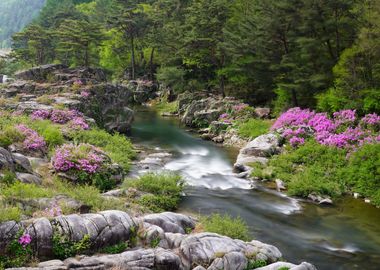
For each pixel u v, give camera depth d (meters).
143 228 11.80
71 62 68.69
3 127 21.03
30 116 25.73
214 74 51.91
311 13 30.83
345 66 28.14
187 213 16.69
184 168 23.94
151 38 59.31
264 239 14.81
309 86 32.81
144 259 10.30
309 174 21.62
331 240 14.96
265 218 16.83
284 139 26.73
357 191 20.03
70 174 17.45
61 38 54.62
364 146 22.33
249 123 33.75
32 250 9.90
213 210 17.31
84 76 36.88
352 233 15.64
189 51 47.59
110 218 11.28
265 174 22.17
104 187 17.86
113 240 10.96
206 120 38.72
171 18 60.31
